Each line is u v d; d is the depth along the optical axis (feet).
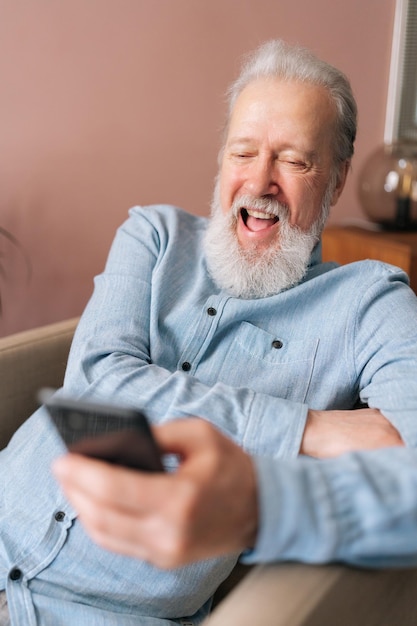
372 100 8.39
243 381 3.58
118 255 4.05
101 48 6.64
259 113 3.72
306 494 1.91
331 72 3.76
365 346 3.46
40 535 3.16
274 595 2.02
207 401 2.88
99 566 3.07
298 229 3.85
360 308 3.52
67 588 3.07
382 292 3.58
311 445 2.78
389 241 7.12
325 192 3.93
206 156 7.46
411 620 2.46
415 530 1.96
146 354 3.60
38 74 6.42
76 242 7.00
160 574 3.03
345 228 7.91
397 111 8.45
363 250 7.36
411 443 2.68
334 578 2.08
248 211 3.87
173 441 1.89
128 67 6.81
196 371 3.65
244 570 3.60
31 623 2.93
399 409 2.87
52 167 6.70
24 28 6.26
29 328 7.00
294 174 3.76
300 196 3.78
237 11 7.23
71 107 6.64
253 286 3.82
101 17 6.56
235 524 1.84
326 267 4.03
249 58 4.01
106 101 6.79
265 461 1.96
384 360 3.28
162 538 1.72
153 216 4.21
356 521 1.94
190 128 7.29
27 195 6.66
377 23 8.14
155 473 1.78
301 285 3.68
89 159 6.86
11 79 6.33
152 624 3.01
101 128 6.84
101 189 6.98
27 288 6.88
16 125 6.46
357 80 8.21
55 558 3.12
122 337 3.55
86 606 3.00
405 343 3.29
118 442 1.74
